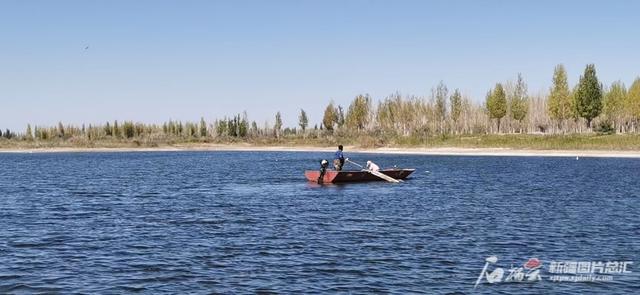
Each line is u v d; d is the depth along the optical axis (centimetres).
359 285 1520
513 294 1448
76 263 1773
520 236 2191
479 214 2783
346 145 14038
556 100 11969
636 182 4478
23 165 8406
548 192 3809
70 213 2922
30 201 3494
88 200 3538
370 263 1755
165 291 1473
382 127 15000
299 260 1797
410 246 2003
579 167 6450
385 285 1520
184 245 2038
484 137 11450
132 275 1627
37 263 1778
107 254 1898
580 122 13362
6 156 13175
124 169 7131
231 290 1480
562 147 9675
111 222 2595
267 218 2680
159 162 9162
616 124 12925
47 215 2852
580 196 3550
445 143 11475
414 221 2567
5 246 2041
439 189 4078
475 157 9269
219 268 1700
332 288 1494
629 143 9225
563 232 2272
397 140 12569
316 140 16088
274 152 14012
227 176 5666
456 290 1477
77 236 2233
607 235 2206
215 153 14088
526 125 14388
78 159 10875
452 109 13725
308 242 2080
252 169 6900
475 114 14762
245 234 2250
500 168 6412
